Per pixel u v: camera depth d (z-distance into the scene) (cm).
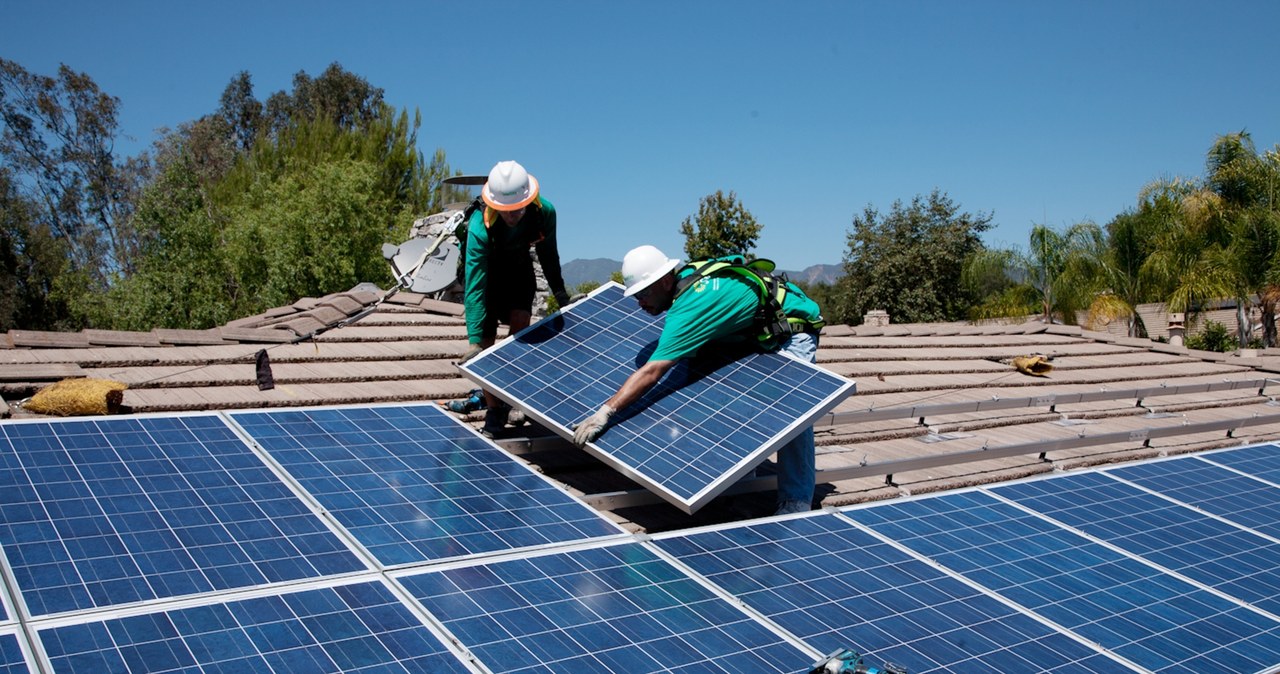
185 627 335
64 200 6022
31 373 666
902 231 5344
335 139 4916
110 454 473
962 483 746
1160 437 927
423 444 564
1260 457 791
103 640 320
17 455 454
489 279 701
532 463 662
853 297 5581
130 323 3975
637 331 685
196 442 506
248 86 7575
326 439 543
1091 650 413
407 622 360
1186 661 414
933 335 1451
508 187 636
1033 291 3394
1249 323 3428
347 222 4078
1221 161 3142
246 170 5028
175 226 4091
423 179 4788
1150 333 3462
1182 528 592
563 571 423
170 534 405
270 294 3909
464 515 473
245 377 754
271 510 443
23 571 357
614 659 354
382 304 1084
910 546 504
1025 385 1152
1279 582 526
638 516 606
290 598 366
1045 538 543
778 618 403
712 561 453
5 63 5769
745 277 598
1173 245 3056
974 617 430
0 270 5397
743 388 591
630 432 556
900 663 379
